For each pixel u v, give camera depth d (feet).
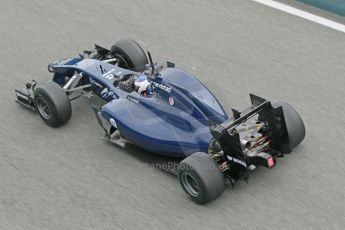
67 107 84.38
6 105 92.22
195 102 73.82
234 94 95.25
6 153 82.07
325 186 75.46
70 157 81.25
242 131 74.64
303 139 77.82
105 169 78.84
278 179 76.38
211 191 69.00
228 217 70.64
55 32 113.70
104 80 86.94
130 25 116.16
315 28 114.42
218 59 105.29
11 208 72.74
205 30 114.42
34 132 86.17
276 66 103.19
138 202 73.20
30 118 89.10
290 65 103.45
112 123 80.53
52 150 82.64
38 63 103.91
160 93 77.05
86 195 74.54
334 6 118.42
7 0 125.39
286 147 75.20
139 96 80.18
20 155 81.71
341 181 76.38
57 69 93.45
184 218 70.64
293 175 77.10
